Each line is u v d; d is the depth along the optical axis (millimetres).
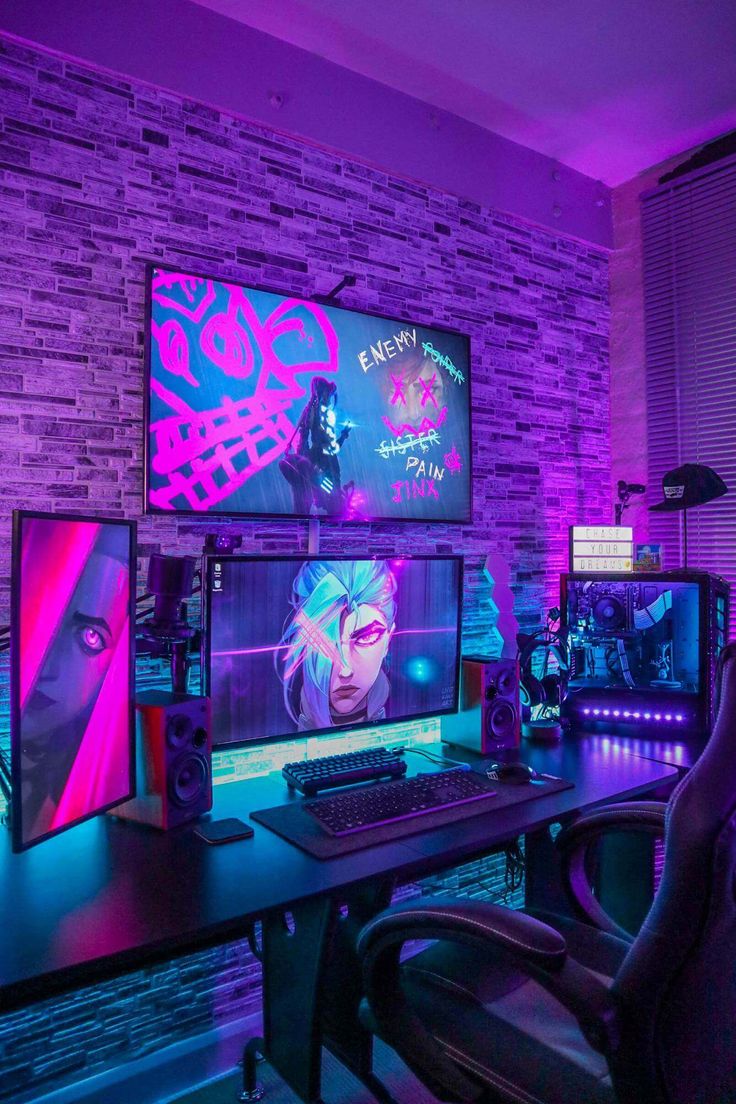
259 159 2254
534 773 1980
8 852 1494
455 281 2734
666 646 2469
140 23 2025
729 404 2947
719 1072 1120
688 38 2330
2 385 1824
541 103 2668
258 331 2197
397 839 1565
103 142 1976
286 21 2213
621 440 3264
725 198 2941
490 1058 1204
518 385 2936
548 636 2865
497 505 2854
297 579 1976
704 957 1055
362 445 2412
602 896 2189
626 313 3262
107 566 1558
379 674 2148
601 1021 1043
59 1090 1854
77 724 1451
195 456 2070
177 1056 2004
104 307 1967
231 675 1862
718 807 1030
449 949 1527
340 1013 1786
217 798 1844
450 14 2193
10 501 1829
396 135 2549
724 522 2955
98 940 1132
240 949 2156
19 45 1860
